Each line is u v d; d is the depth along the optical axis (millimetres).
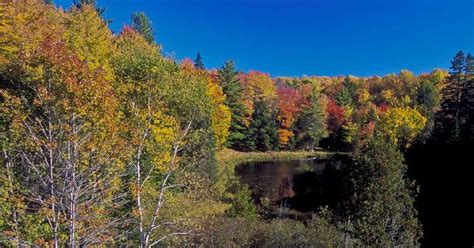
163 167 15570
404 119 58688
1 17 18797
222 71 68000
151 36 63562
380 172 15859
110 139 11523
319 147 80750
